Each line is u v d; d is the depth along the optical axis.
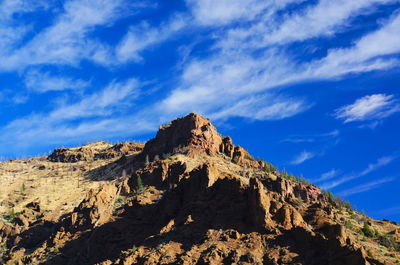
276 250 126.06
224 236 133.25
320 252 122.69
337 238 122.19
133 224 160.75
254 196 138.50
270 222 134.00
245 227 135.62
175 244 135.50
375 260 117.25
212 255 125.12
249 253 124.31
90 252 157.00
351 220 166.88
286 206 137.00
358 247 119.19
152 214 162.62
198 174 160.00
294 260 122.06
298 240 127.56
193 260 125.69
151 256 130.62
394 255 131.12
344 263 116.62
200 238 135.38
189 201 153.88
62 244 169.62
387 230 165.62
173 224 145.75
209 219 142.00
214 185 153.88
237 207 141.75
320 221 135.62
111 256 151.12
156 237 142.62
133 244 151.62
